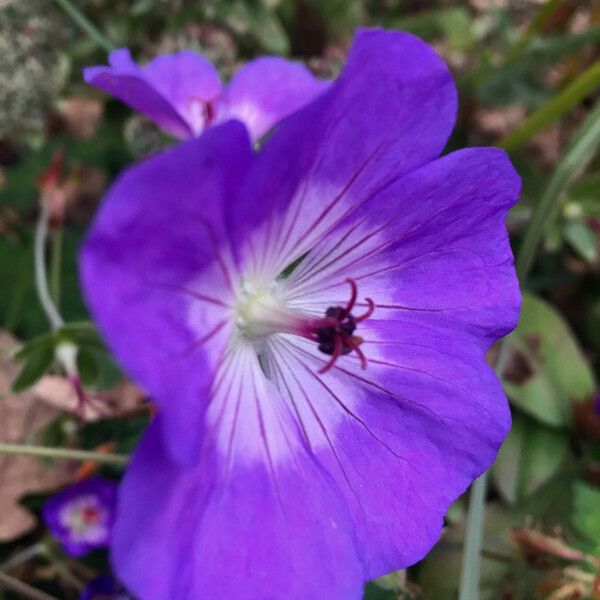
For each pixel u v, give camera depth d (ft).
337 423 0.19
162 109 0.22
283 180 0.15
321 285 0.19
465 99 0.42
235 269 0.16
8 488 0.30
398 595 0.25
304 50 0.44
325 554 0.16
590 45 0.44
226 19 0.40
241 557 0.15
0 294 0.36
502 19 0.47
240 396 0.17
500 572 0.29
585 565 0.25
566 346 0.34
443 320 0.19
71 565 0.30
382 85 0.15
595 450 0.32
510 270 0.18
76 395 0.29
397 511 0.18
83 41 0.42
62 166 0.39
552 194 0.31
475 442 0.18
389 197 0.17
